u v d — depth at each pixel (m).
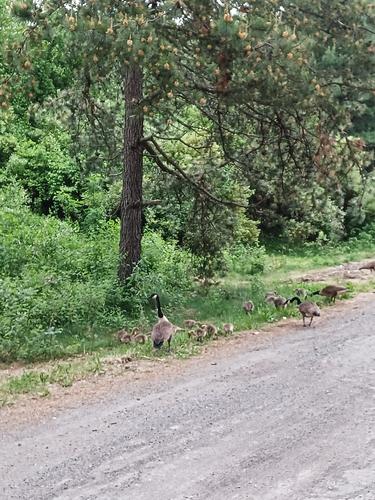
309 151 14.10
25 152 20.84
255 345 11.15
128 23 9.70
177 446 6.77
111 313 13.12
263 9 10.86
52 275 13.16
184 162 18.75
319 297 15.33
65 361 10.50
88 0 10.24
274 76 10.70
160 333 10.54
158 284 14.52
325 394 8.33
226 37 10.09
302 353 10.45
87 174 18.00
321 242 26.77
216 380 9.12
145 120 15.75
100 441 6.96
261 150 15.20
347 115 12.49
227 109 14.00
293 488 5.73
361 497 5.54
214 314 14.18
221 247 17.22
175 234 20.14
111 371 9.69
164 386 8.91
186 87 12.02
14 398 8.52
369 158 14.03
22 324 11.02
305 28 11.75
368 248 26.69
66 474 6.16
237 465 6.25
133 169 14.65
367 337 11.40
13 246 14.80
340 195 14.27
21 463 6.45
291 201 16.11
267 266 21.64
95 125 17.17
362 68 12.28
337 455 6.41
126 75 14.38
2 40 19.53
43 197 21.00
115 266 14.93
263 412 7.74
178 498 5.61
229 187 16.95
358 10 12.30
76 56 13.63
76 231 17.98
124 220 14.72
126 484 5.91
